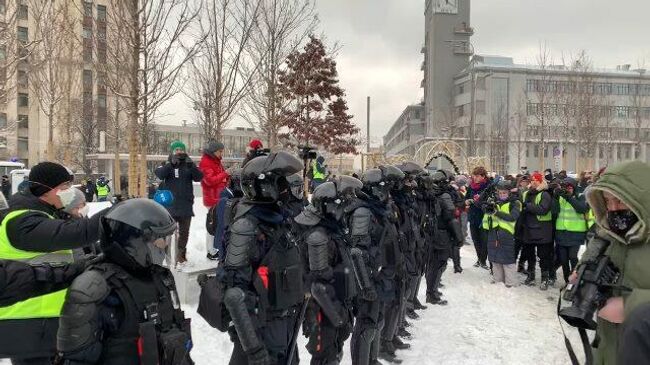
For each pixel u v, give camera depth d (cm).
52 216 332
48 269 310
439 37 6025
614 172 247
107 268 238
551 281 931
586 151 3048
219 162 719
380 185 491
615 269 248
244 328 306
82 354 224
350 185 425
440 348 601
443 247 798
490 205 931
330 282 407
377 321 476
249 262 324
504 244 909
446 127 4372
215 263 700
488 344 616
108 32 936
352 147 2628
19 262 301
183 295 640
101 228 243
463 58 5988
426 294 816
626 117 4709
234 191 461
